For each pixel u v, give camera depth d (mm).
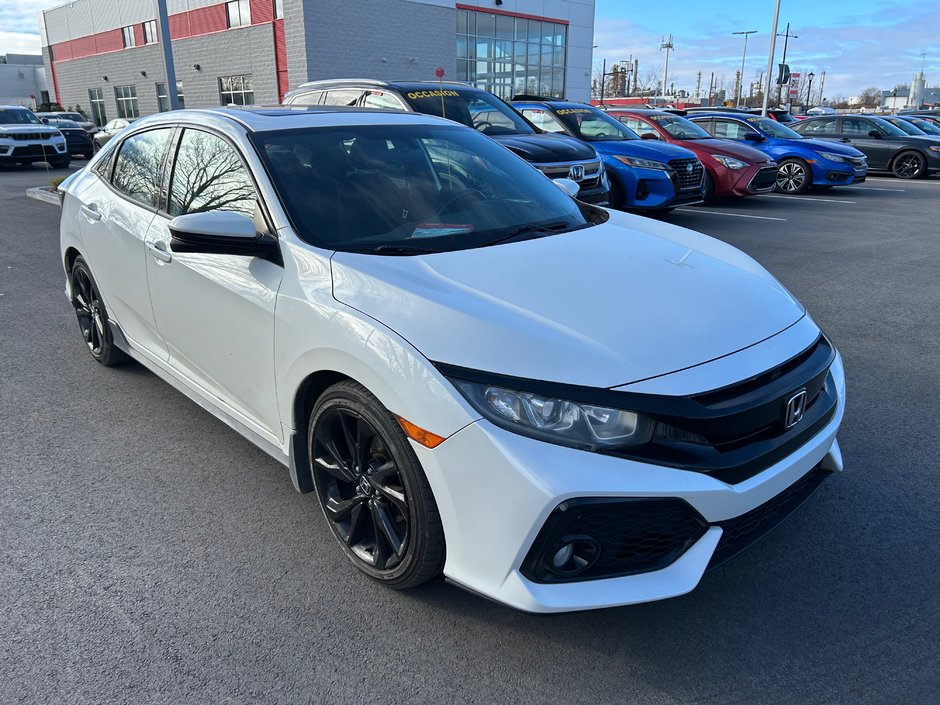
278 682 2262
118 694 2215
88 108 40781
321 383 2729
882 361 4965
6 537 3010
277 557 2887
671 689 2229
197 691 2229
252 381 3000
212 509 3229
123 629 2492
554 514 2049
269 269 2838
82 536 3021
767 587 2686
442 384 2184
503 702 2186
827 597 2629
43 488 3391
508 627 2492
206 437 3914
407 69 27250
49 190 13320
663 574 2188
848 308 6250
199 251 2791
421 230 3021
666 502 2094
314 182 3082
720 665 2320
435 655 2369
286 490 3389
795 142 14445
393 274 2545
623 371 2156
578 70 33312
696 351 2283
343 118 3602
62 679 2271
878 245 8938
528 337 2223
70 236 4598
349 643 2424
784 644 2404
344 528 2779
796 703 2170
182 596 2658
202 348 3307
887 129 17875
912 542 2945
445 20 27875
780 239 9320
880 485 3369
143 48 34188
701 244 3312
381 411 2369
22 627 2498
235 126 3328
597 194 8867
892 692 2201
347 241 2848
